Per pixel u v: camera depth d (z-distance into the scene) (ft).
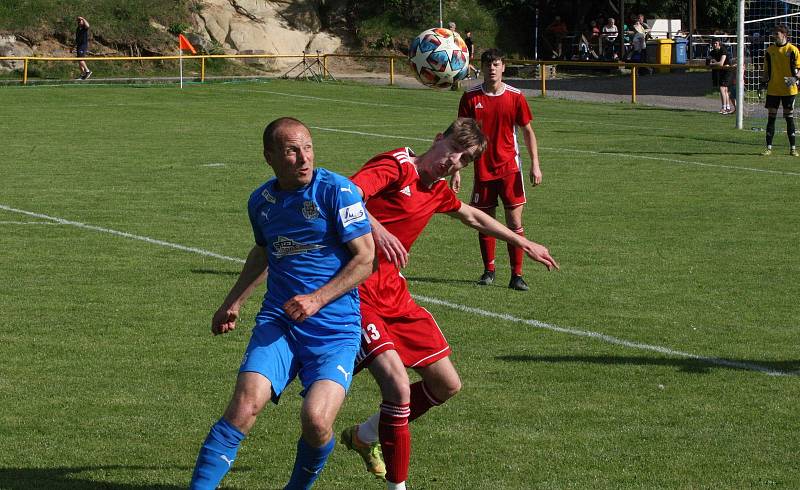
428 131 158.71
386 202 34.09
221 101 202.28
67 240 75.92
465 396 43.11
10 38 269.03
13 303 57.72
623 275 67.46
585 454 36.73
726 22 322.96
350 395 43.27
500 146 65.16
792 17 208.54
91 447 36.78
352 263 29.94
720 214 90.63
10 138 139.85
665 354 49.65
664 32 305.12
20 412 40.27
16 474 34.09
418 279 65.92
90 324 53.57
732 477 34.63
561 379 45.60
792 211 92.22
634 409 41.73
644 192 102.42
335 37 309.63
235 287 32.48
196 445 37.17
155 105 191.62
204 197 96.22
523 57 309.01
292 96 215.92
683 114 195.52
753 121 178.29
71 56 272.51
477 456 36.50
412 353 33.58
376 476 34.06
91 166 115.55
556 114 192.03
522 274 67.92
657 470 35.27
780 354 49.96
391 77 254.88
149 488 33.22
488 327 54.39
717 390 44.34
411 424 39.78
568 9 308.81
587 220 87.81
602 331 53.78
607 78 274.57
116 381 44.37
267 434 38.60
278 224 30.35
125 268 67.10
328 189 30.12
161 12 290.97
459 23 309.42
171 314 55.93
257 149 132.77
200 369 46.29
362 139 146.82
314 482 33.91
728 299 61.11
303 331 30.19
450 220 87.30
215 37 296.51
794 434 38.96
